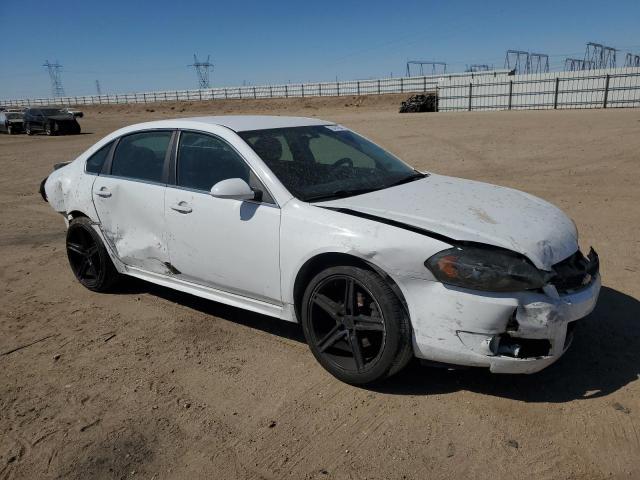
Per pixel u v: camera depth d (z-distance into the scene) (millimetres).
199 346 4020
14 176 14289
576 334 3857
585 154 12805
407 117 28969
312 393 3334
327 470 2668
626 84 32562
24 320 4656
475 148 15016
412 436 2881
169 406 3273
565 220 3521
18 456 2887
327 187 3721
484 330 2908
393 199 3555
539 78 36125
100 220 4820
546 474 2564
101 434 3035
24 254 6668
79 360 3904
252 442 2908
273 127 4227
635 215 7086
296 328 4254
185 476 2686
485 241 3004
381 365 3182
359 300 3303
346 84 65750
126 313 4691
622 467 2586
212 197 3904
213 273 4004
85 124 42719
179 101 81812
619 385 3240
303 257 3391
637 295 4480
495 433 2869
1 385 3607
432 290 2992
